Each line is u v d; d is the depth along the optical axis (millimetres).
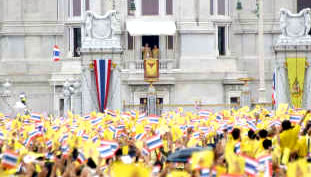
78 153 70562
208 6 191625
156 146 70438
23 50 196250
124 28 190625
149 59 164000
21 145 74500
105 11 190500
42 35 196125
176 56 191125
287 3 197625
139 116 104688
